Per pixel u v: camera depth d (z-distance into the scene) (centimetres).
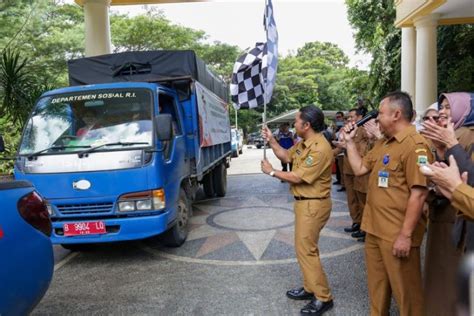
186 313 355
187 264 479
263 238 573
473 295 93
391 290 291
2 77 888
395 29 1380
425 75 955
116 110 490
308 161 333
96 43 880
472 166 213
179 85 613
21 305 243
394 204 266
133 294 399
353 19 1667
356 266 456
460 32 1183
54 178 446
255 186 1073
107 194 442
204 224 665
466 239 220
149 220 445
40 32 1806
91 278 446
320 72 4138
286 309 355
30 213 260
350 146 311
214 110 803
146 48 2272
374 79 1482
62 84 1830
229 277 434
